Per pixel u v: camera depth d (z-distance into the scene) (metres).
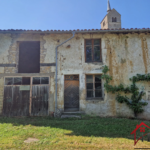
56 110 8.59
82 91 8.89
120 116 8.64
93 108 8.75
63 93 8.88
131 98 8.81
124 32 9.34
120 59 9.18
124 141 4.73
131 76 9.02
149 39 9.34
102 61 9.19
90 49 9.50
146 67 9.08
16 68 9.22
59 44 9.30
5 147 4.12
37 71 10.61
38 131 5.56
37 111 8.70
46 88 8.91
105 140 4.79
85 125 6.46
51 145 4.31
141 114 8.67
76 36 9.38
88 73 9.05
